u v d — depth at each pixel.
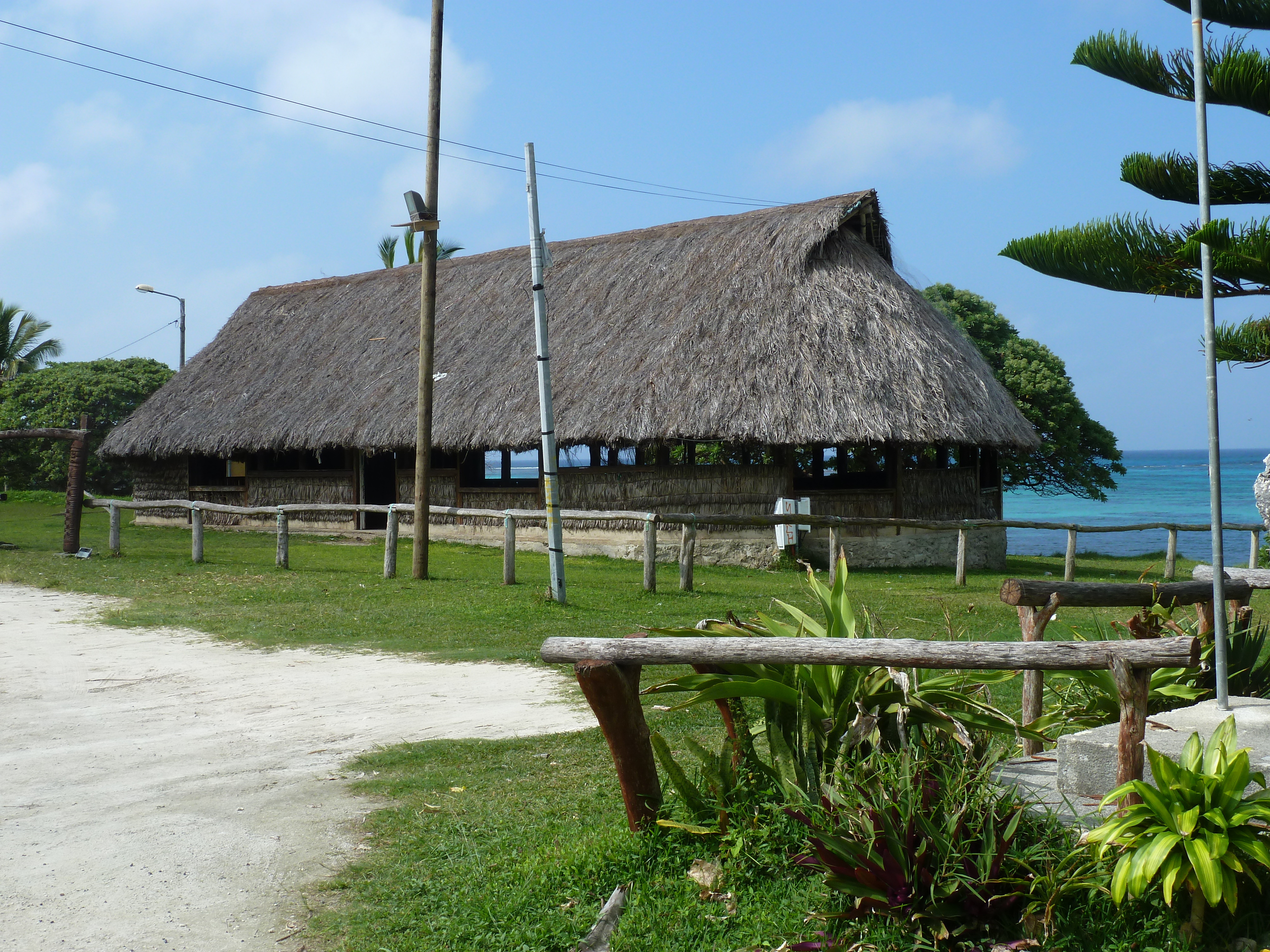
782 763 4.73
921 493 19.08
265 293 29.06
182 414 25.09
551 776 6.12
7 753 6.75
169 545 19.47
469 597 13.19
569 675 9.12
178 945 4.08
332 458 26.25
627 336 19.88
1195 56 5.00
